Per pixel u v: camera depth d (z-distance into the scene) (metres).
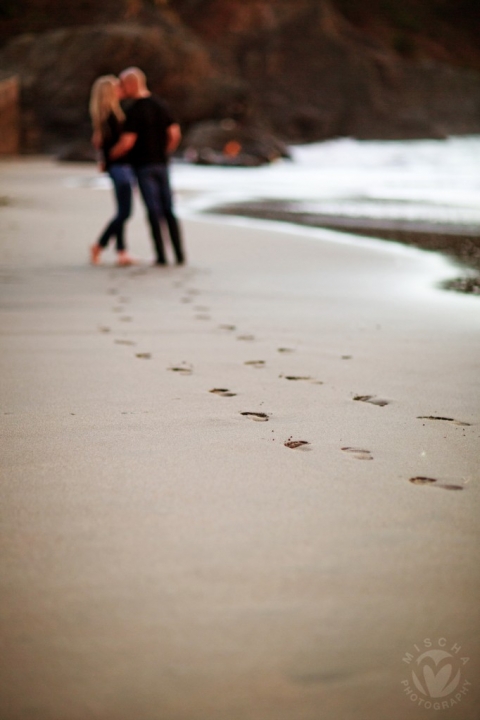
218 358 5.91
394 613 2.31
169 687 1.97
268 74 83.50
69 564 2.61
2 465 3.59
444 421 4.36
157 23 74.19
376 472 3.52
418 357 6.00
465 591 2.45
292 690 1.96
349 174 41.16
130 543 2.77
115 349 6.20
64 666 2.05
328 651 2.12
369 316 7.73
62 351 6.12
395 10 125.00
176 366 5.64
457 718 1.90
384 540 2.81
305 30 86.44
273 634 2.19
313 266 11.34
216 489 3.29
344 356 6.02
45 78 62.16
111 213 19.14
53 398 4.79
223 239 14.41
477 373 5.51
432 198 24.25
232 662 2.07
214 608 2.33
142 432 4.09
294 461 3.65
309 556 2.67
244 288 9.41
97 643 2.15
